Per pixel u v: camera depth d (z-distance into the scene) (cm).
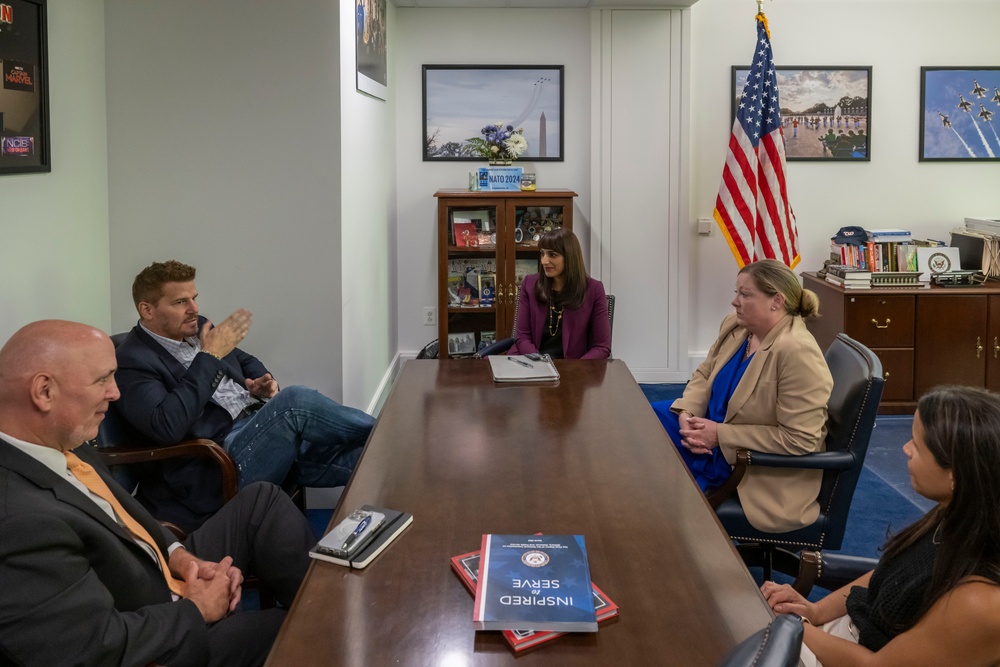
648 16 607
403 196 636
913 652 158
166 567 207
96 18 363
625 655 146
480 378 339
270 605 245
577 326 427
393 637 151
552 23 618
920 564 167
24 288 298
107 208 378
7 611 156
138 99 376
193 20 374
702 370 327
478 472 231
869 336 553
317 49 378
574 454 246
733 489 280
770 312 284
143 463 293
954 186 630
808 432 269
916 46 617
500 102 626
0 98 273
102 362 183
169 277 292
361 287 458
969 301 549
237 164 383
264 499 238
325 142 383
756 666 103
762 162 566
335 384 399
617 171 620
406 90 626
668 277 630
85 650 160
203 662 180
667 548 185
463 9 617
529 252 596
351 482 224
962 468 154
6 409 176
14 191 290
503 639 151
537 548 179
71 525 171
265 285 391
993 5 613
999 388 555
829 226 634
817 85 620
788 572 290
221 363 290
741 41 617
